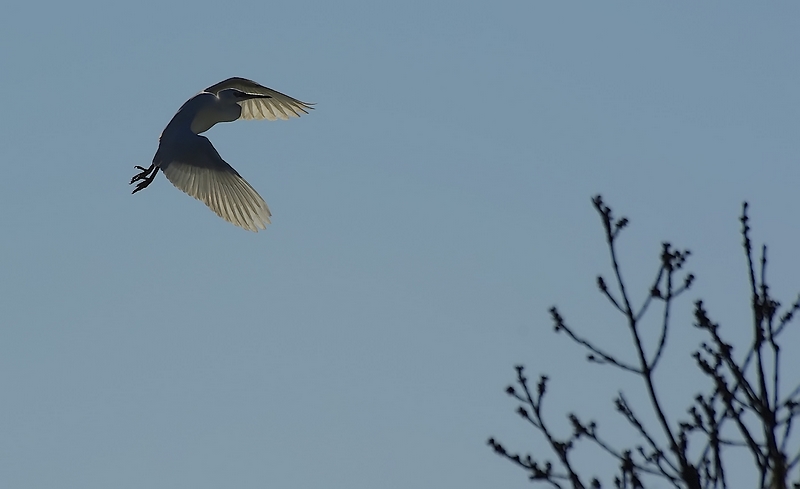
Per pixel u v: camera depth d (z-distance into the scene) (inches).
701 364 391.5
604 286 415.2
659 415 396.5
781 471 362.6
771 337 384.8
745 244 398.9
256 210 850.1
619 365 407.5
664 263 409.7
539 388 417.7
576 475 401.7
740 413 380.8
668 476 389.4
